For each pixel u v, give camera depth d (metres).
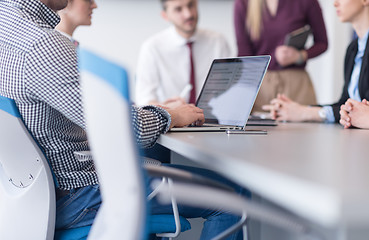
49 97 1.34
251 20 3.74
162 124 1.53
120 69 0.75
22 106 1.37
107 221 0.90
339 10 2.47
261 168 0.77
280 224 0.79
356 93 2.39
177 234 1.48
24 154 1.39
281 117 2.37
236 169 0.86
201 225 2.01
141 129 1.47
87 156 1.37
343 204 0.55
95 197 1.46
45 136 1.42
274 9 3.70
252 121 2.21
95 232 0.99
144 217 0.79
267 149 1.07
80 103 1.33
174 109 1.70
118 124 0.77
